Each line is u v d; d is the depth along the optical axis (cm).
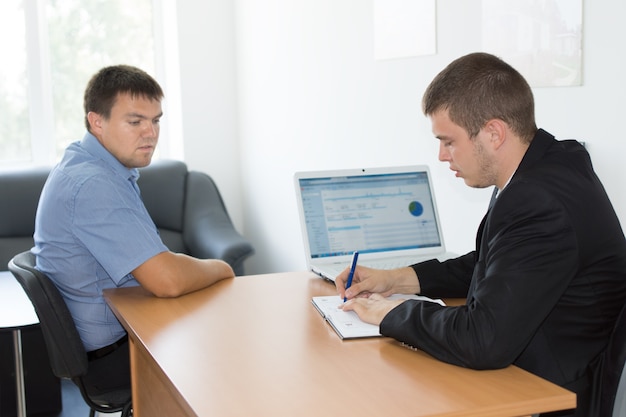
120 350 195
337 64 316
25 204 339
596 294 126
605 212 126
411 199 196
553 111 209
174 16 411
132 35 420
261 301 164
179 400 108
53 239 186
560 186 122
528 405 104
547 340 126
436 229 197
